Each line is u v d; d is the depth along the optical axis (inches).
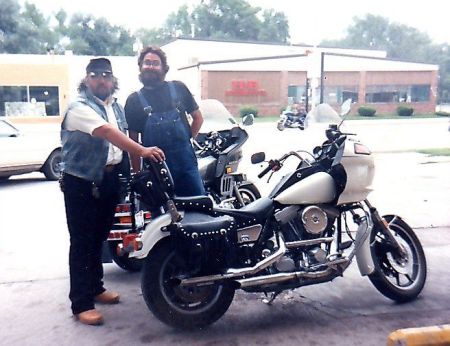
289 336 165.0
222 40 2004.2
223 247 160.2
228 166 264.8
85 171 171.9
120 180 182.9
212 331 169.5
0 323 178.4
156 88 181.8
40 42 2883.9
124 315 183.2
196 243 157.3
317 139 234.5
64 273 228.4
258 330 169.6
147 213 193.5
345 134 186.7
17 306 192.7
